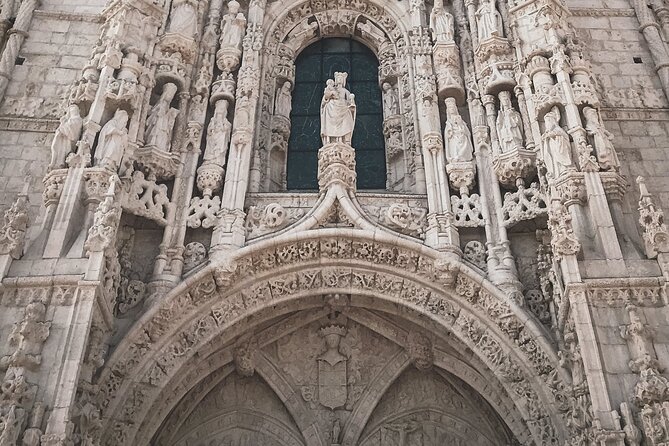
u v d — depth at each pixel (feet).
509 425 39.58
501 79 47.26
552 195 40.63
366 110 52.80
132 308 39.78
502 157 44.37
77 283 34.78
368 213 43.86
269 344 44.21
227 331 41.50
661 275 35.86
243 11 54.44
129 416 37.14
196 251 41.91
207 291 40.45
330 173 44.19
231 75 49.57
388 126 50.44
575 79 45.06
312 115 52.49
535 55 46.57
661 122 49.73
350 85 54.19
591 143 42.39
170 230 42.45
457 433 42.93
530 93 45.75
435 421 43.32
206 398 43.55
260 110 49.52
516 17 49.52
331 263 42.42
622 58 53.11
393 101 51.75
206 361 42.09
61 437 30.45
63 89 50.11
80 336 33.32
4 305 34.45
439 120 47.75
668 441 30.37
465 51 51.11
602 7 56.08
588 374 33.06
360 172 49.93
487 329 40.04
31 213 44.14
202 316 40.29
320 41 56.59
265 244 41.34
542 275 41.01
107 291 36.68
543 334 38.60
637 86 51.49
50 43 52.26
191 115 47.44
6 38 52.54
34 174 46.14
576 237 36.94
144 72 46.44
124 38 46.47
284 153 50.01
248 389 44.09
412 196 44.80
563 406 36.63
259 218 43.19
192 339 39.75
